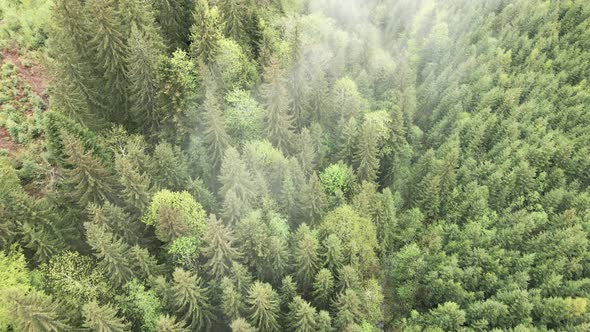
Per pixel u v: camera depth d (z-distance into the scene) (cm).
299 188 5466
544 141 7650
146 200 4512
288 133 5850
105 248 3825
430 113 8400
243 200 4875
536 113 8388
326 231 5034
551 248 6209
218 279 4306
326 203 5522
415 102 7819
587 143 7750
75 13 4944
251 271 4647
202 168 5341
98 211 4047
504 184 7050
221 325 4400
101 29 4912
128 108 5594
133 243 4494
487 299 5759
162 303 4041
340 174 5906
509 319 5556
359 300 4366
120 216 4300
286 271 4747
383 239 6019
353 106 6638
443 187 6775
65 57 4878
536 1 10656
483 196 6762
